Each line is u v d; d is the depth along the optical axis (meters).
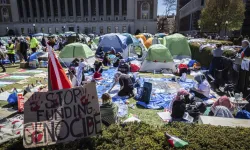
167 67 11.27
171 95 7.22
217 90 7.58
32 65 12.73
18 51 15.01
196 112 5.07
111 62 13.73
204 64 12.02
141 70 11.46
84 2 73.69
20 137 3.02
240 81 6.97
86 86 2.97
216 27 33.62
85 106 2.93
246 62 6.44
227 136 2.62
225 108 4.44
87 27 70.00
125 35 19.28
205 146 2.46
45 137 2.75
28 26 72.88
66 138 2.79
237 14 32.19
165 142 2.52
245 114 4.53
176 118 4.97
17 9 74.56
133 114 5.70
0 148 2.84
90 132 2.88
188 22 65.12
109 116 4.22
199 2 50.59
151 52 11.37
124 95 7.07
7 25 73.94
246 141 2.51
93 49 22.78
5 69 11.99
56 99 2.89
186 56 14.94
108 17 73.56
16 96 6.19
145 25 68.50
